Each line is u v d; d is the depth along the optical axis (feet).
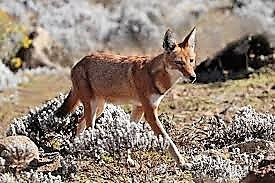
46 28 126.21
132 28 127.44
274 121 53.06
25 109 74.33
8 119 68.90
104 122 51.06
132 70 49.24
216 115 63.98
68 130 55.88
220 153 46.73
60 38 121.60
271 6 107.65
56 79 95.76
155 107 48.73
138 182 43.21
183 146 52.06
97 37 127.34
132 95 49.80
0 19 109.19
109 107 55.72
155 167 45.09
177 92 79.05
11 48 106.42
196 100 73.56
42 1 143.02
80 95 52.75
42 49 110.63
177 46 48.44
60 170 46.06
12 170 46.19
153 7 136.98
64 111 53.83
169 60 47.96
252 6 106.11
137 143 44.91
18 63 104.58
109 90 50.96
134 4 139.03
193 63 48.91
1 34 105.40
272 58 89.92
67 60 113.80
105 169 45.27
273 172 35.65
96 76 51.31
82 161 46.62
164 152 48.01
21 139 48.37
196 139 54.19
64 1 145.18
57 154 50.70
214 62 91.66
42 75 99.76
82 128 52.95
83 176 44.68
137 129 45.21
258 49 91.45
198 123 59.72
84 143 45.91
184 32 127.65
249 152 47.78
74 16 133.59
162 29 129.59
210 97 75.25
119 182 43.55
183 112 67.41
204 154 47.19
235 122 52.70
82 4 143.84
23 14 132.05
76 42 122.21
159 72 48.21
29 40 109.19
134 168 45.06
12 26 111.86
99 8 144.15
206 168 41.22
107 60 51.01
